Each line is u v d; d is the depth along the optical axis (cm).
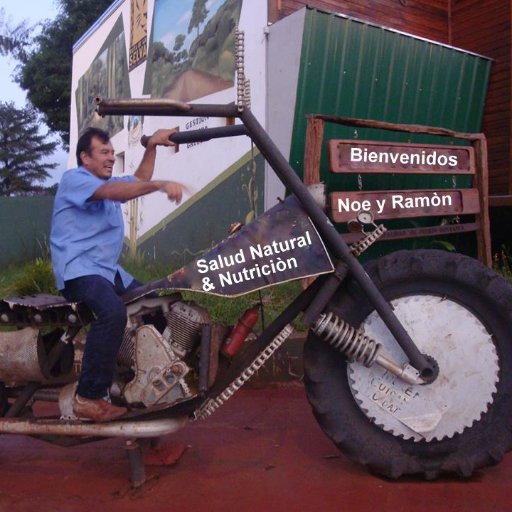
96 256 375
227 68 952
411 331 381
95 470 413
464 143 905
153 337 371
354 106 813
